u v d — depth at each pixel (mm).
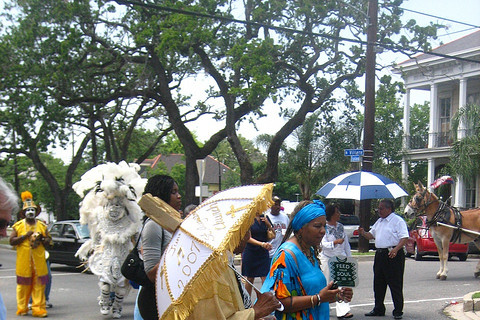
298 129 33844
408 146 34312
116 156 31391
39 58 23984
